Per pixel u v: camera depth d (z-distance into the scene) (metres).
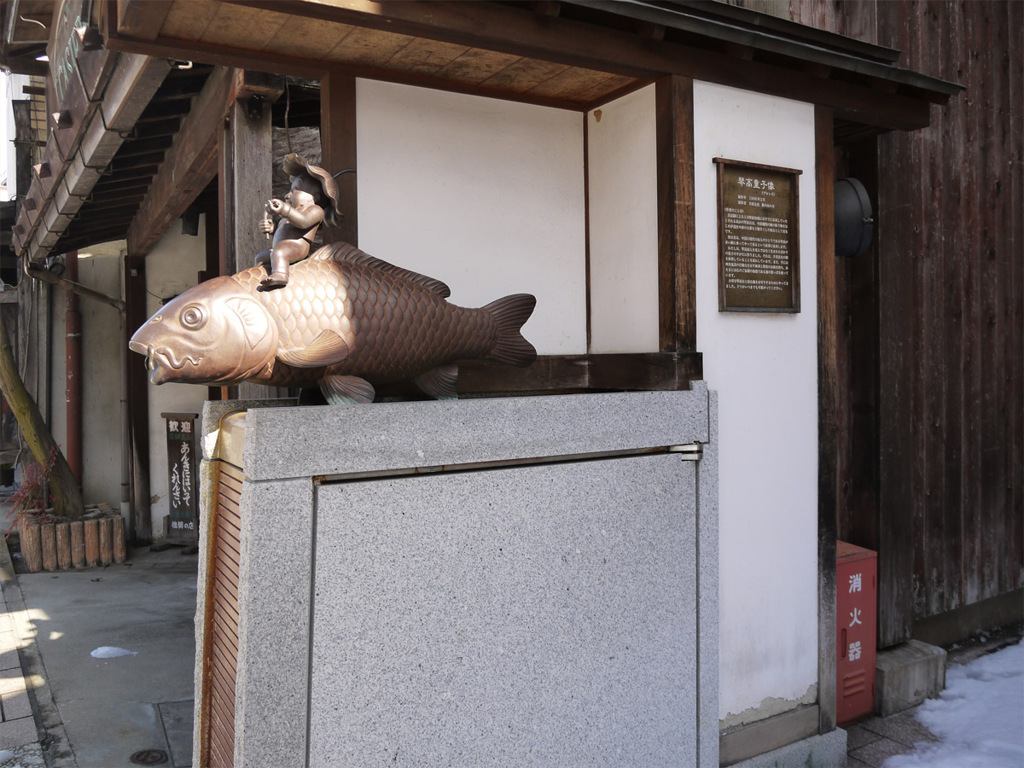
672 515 2.88
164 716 4.06
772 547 3.36
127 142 4.66
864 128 3.96
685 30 2.84
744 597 3.27
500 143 3.23
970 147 5.20
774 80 3.26
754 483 3.30
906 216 4.56
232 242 3.46
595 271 3.44
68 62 4.05
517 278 3.28
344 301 2.38
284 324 2.29
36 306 9.38
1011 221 5.52
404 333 2.49
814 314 3.48
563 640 2.62
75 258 8.15
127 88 3.27
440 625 2.37
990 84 5.34
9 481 11.42
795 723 3.42
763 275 3.28
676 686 2.90
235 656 2.28
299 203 2.31
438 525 2.36
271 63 2.74
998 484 5.52
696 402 2.93
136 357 7.86
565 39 2.72
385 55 2.76
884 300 4.43
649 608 2.82
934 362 5.01
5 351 7.46
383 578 2.27
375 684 2.26
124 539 7.41
